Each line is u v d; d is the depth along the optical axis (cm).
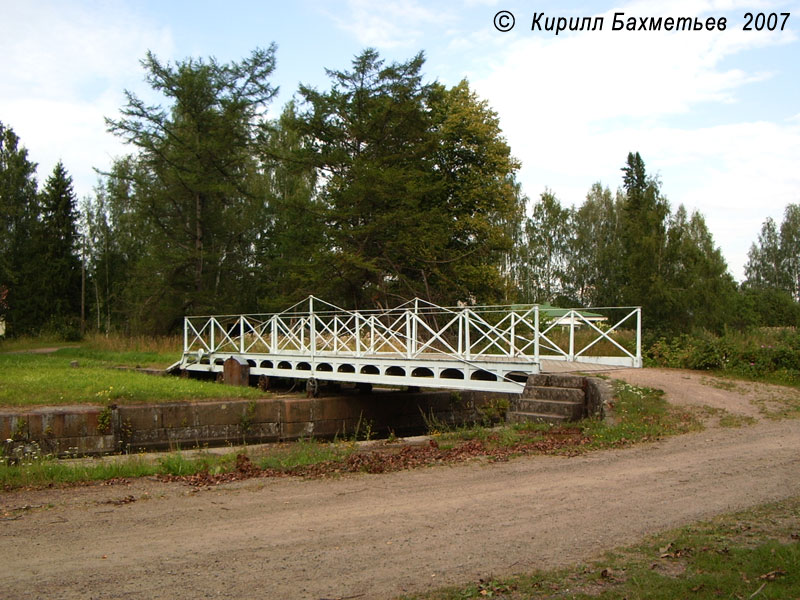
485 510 661
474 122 3300
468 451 1006
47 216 4644
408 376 1595
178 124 3550
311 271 2727
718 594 432
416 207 2845
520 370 1380
